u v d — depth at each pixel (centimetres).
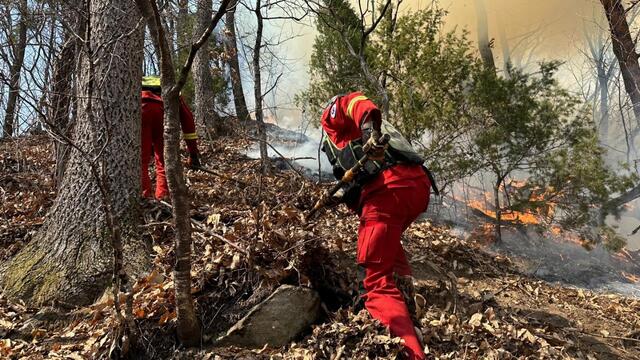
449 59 595
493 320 344
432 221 616
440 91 601
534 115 559
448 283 400
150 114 492
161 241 416
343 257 388
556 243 611
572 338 356
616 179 568
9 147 738
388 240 310
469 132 595
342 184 318
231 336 312
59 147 554
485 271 469
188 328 302
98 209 397
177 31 689
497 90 566
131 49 424
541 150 574
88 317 349
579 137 566
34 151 749
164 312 324
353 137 329
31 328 341
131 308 305
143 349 309
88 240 388
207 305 330
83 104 414
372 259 312
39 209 526
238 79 749
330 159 339
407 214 315
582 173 558
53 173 617
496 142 565
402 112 614
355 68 752
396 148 316
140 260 387
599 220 579
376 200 312
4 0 476
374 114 298
